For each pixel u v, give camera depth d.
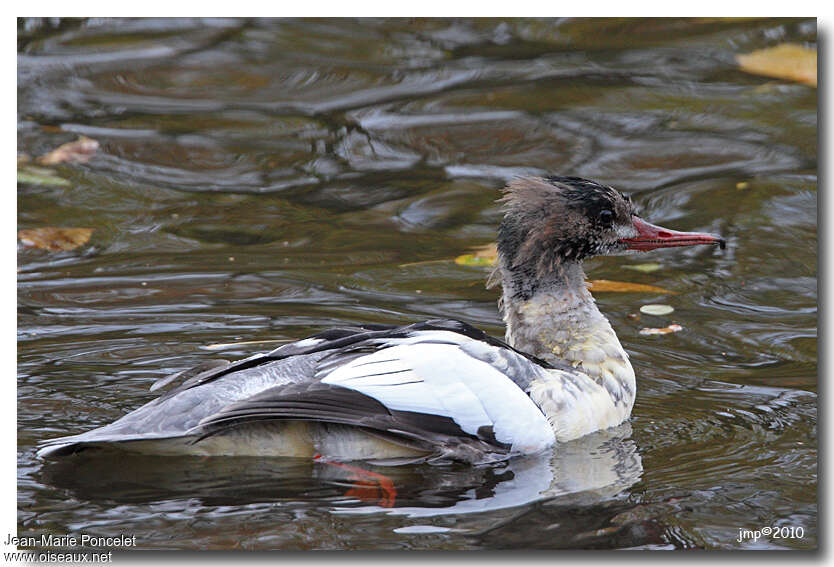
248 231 15.50
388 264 14.53
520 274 11.26
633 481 9.19
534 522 8.41
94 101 19.27
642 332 12.77
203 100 19.47
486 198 16.56
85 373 11.20
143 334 12.27
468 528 8.28
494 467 9.52
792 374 11.57
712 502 8.80
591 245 11.20
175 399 9.32
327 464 9.42
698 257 15.02
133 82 19.91
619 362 10.88
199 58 20.84
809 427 10.29
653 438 10.17
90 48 21.02
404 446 9.46
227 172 17.39
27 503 8.56
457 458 9.51
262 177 17.30
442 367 9.80
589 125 18.52
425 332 10.23
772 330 12.74
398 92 19.77
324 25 21.89
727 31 21.75
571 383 10.34
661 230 11.41
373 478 9.19
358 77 20.28
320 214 16.14
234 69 20.45
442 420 9.59
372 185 17.06
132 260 14.44
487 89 19.83
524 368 10.22
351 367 9.63
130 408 10.41
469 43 21.66
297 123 18.83
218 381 9.59
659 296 13.88
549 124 18.56
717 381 11.47
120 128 18.55
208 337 12.20
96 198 16.34
